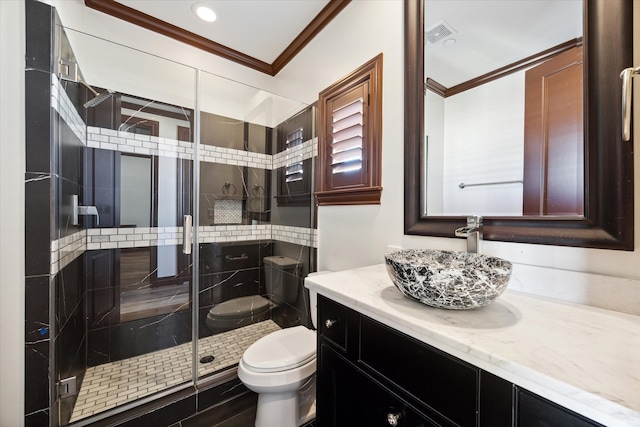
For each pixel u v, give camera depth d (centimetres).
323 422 91
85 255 162
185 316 199
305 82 203
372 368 73
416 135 122
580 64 79
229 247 225
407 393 63
